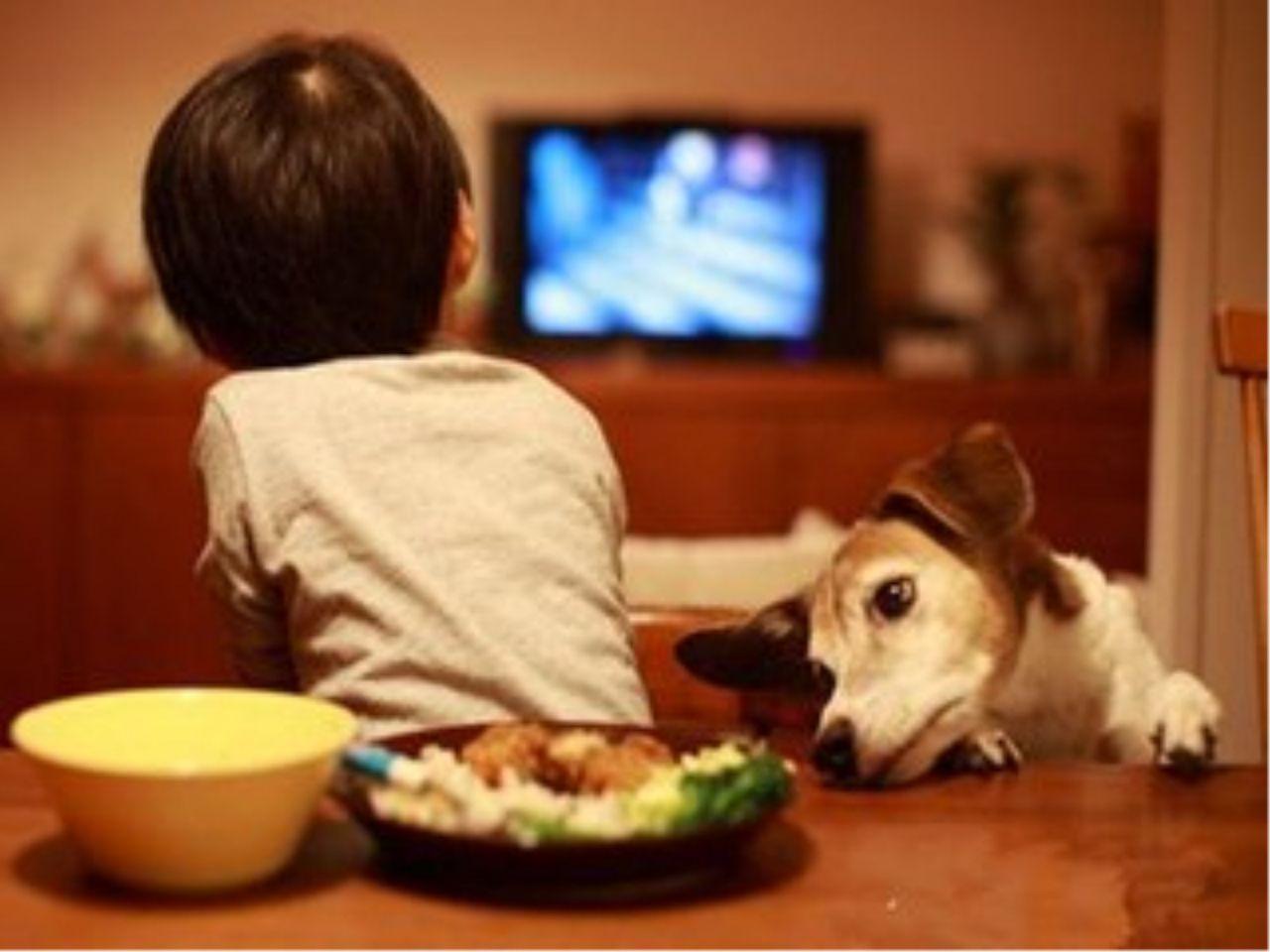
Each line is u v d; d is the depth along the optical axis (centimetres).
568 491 111
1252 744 240
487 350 429
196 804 77
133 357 417
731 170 429
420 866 82
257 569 108
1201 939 79
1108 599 111
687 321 433
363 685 102
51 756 79
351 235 114
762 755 88
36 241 439
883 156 441
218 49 436
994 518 106
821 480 396
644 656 133
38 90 438
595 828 80
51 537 388
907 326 432
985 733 105
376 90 116
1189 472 245
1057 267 438
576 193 430
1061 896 83
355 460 108
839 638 105
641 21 439
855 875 86
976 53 439
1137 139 422
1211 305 243
